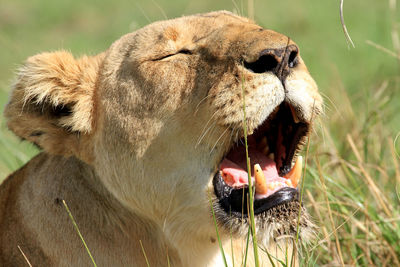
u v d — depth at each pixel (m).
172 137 6.74
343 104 11.00
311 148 9.12
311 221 6.94
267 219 6.47
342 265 7.44
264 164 6.99
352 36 19.88
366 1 23.50
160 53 6.86
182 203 6.84
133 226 7.13
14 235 7.45
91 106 7.14
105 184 7.10
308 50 16.66
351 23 21.34
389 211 8.42
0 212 7.89
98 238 7.09
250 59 6.34
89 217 7.13
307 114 6.52
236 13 8.34
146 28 7.23
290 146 7.09
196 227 6.91
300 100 6.45
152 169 6.85
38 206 7.31
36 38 23.19
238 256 7.29
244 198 6.63
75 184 7.23
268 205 6.44
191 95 6.65
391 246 8.12
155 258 7.20
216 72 6.54
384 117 10.42
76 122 7.04
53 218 7.20
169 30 6.93
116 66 7.08
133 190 6.96
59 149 7.25
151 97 6.78
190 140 6.70
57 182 7.29
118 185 7.02
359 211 8.78
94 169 7.18
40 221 7.25
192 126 6.66
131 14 23.33
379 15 20.95
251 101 6.33
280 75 6.38
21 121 7.22
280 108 7.01
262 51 6.30
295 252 6.71
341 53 18.47
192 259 7.17
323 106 6.98
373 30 19.92
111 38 22.09
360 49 18.52
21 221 7.40
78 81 7.18
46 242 7.20
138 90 6.85
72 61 7.30
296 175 6.75
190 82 6.67
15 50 13.95
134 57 6.97
